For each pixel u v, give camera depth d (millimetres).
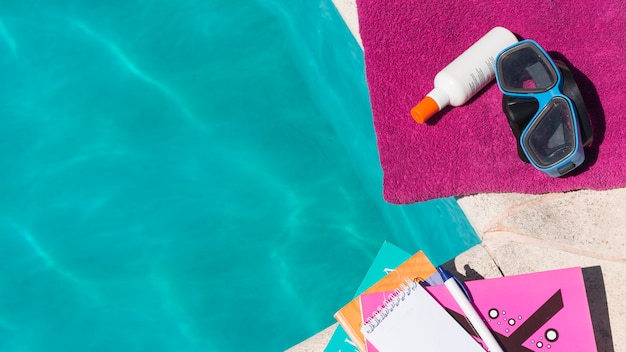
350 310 1075
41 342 1439
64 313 1450
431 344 1032
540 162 1049
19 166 1519
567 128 1031
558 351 1010
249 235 1463
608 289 1081
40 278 1469
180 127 1514
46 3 1567
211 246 1461
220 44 1539
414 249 1394
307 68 1478
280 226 1457
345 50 1296
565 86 1047
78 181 1507
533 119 1042
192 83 1528
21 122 1536
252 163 1491
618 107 1092
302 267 1438
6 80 1554
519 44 1057
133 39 1552
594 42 1117
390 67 1171
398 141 1156
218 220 1472
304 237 1453
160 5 1556
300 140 1492
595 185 1093
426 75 1162
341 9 1233
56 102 1540
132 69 1543
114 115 1524
